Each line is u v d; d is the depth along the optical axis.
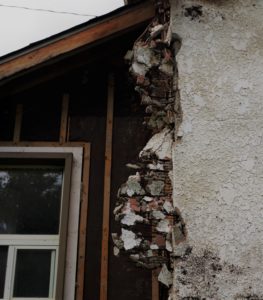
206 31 3.72
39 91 4.57
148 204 3.46
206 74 3.58
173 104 3.60
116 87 4.60
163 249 3.33
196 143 3.38
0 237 4.12
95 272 3.94
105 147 4.36
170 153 3.52
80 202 4.15
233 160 3.33
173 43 3.71
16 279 3.98
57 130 4.44
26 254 4.07
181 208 3.21
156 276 3.91
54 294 3.92
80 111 4.51
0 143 4.36
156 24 4.06
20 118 4.48
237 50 3.66
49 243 4.11
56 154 4.29
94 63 4.61
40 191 4.33
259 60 3.63
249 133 3.41
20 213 4.25
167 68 3.74
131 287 3.90
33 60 4.08
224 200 3.23
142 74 3.81
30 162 4.33
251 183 3.27
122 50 4.55
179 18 3.76
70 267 3.93
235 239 3.13
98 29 4.19
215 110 3.48
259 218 3.18
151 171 3.54
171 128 3.59
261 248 3.11
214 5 3.80
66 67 4.43
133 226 3.44
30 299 3.90
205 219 3.18
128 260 3.89
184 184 3.27
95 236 4.05
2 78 4.04
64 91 4.58
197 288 3.02
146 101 3.79
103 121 4.47
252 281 3.04
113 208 4.13
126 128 4.44
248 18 3.77
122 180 4.24
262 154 3.35
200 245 3.12
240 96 3.52
